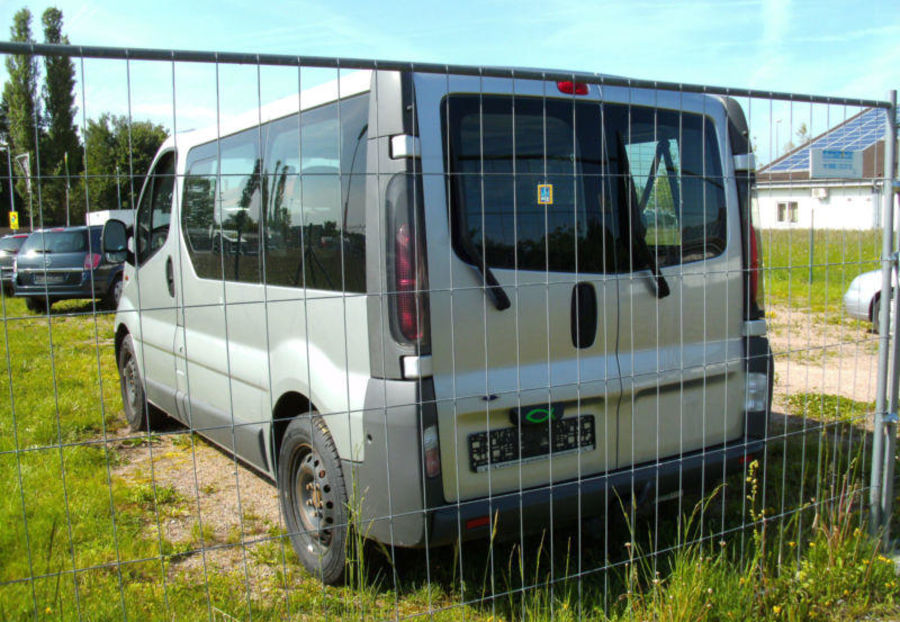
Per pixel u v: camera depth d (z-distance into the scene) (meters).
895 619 3.17
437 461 2.94
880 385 3.65
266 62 2.29
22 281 9.16
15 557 3.64
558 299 3.24
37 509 4.19
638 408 3.48
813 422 6.01
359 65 2.46
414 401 2.89
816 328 10.09
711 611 2.99
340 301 3.23
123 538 3.91
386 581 3.40
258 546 3.85
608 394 3.37
